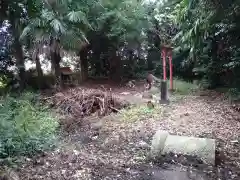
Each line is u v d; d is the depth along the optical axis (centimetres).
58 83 788
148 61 1095
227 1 495
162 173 310
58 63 795
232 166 326
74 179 294
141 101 645
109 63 1023
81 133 465
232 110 548
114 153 375
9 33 772
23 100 602
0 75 819
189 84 839
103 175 305
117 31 885
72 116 543
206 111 547
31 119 465
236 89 645
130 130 460
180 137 394
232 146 380
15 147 346
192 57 811
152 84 811
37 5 648
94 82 952
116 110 575
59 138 434
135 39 959
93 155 367
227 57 731
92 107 588
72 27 722
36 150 364
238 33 646
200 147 361
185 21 698
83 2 792
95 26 847
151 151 366
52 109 583
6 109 513
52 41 708
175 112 547
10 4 619
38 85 823
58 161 340
